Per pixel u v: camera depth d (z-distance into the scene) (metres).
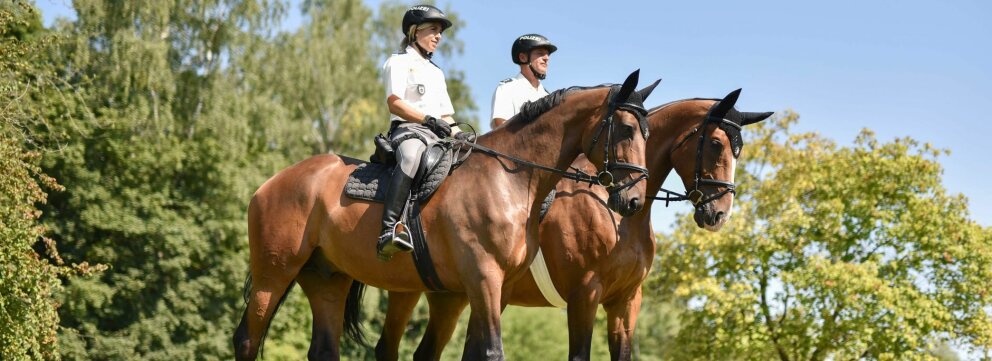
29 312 11.05
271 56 25.05
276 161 24.98
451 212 5.46
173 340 23.00
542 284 6.41
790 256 20.06
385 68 6.20
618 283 6.34
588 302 6.22
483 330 5.31
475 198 5.43
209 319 23.34
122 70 21.69
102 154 22.28
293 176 6.14
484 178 5.49
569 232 6.28
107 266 12.57
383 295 27.58
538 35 7.15
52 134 14.27
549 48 7.16
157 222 21.83
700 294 19.44
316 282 6.29
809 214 20.44
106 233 22.27
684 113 6.31
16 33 19.44
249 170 23.94
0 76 12.21
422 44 6.26
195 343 22.66
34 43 13.04
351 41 28.70
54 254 12.23
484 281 5.33
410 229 5.57
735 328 19.50
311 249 6.04
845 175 20.52
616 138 5.32
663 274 21.06
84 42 21.02
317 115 28.48
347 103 29.31
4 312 10.73
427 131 5.86
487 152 5.61
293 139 26.88
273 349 23.89
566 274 6.31
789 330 19.31
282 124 25.22
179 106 23.39
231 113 23.59
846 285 18.27
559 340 32.19
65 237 21.19
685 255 20.08
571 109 5.50
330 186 5.98
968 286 19.41
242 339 6.08
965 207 20.44
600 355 31.52
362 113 29.14
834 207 19.69
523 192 5.50
